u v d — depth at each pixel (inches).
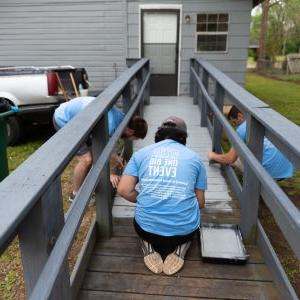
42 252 49.8
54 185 55.6
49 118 241.8
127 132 127.4
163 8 346.3
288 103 449.4
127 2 348.5
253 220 94.7
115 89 116.6
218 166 156.3
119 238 100.4
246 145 91.7
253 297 78.7
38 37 363.9
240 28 346.6
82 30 359.3
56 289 58.4
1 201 40.8
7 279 103.8
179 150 90.4
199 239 95.8
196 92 299.7
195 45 353.7
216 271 86.7
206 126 224.7
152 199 86.7
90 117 78.5
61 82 245.1
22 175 47.6
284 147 67.1
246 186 93.3
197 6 343.6
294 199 161.3
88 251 89.8
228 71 357.7
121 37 358.6
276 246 120.1
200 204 93.2
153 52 359.6
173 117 99.7
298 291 99.6
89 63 367.9
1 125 153.3
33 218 48.5
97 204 97.4
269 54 1112.8
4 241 35.6
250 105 88.8
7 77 230.4
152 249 88.6
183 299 78.2
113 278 84.7
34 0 354.0
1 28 363.6
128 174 92.4
